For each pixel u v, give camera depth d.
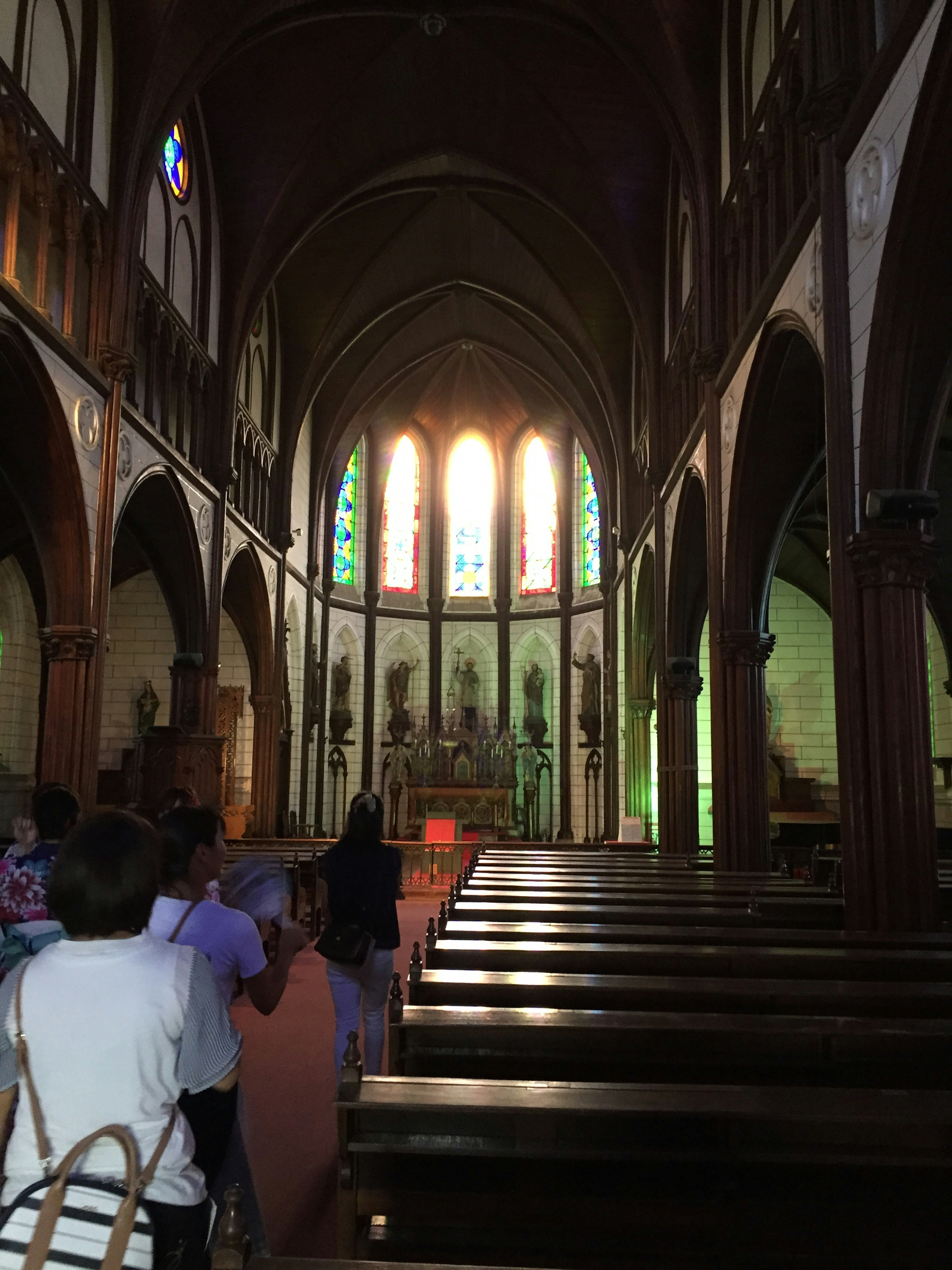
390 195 22.16
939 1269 3.07
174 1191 1.97
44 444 12.55
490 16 16.95
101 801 20.97
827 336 9.26
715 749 14.02
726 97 14.42
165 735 16.56
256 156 19.08
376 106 19.12
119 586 22.83
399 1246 3.11
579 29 16.56
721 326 14.52
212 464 19.27
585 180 19.83
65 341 12.39
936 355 8.24
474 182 22.20
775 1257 3.09
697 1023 3.75
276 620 24.22
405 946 11.80
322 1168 4.99
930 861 8.23
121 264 14.03
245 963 3.37
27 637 19.77
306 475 27.73
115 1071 1.94
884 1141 3.06
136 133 14.27
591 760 29.38
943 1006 4.41
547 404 30.92
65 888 2.05
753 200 12.97
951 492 17.59
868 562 8.56
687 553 18.19
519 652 32.28
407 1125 3.14
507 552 32.84
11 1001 1.99
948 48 6.88
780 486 13.35
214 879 3.79
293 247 20.58
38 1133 1.92
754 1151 3.04
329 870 5.54
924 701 8.44
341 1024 5.42
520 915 6.88
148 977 2.02
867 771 8.51
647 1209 3.16
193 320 18.52
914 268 7.86
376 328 27.22
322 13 16.45
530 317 26.66
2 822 18.72
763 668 13.76
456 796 28.83
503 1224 3.16
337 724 30.08
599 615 29.81
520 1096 3.02
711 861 14.05
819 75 9.44
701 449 15.64
